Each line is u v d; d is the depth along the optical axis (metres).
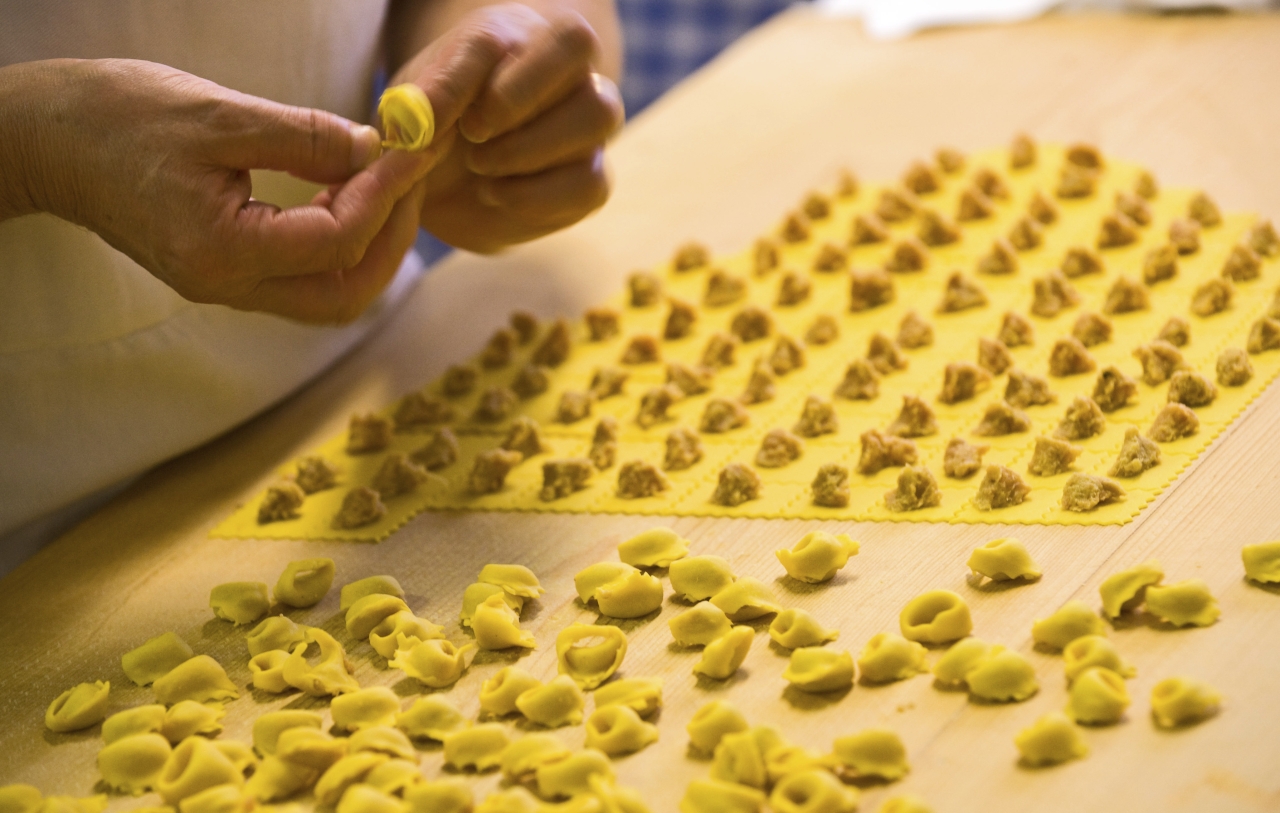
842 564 0.91
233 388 1.22
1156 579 0.81
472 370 1.29
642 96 2.97
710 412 1.16
